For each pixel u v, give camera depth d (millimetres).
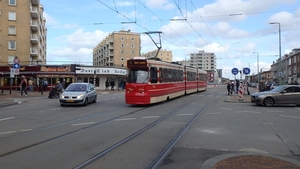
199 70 39312
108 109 17312
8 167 5887
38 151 7199
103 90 48625
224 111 16344
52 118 13320
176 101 23672
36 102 22531
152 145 7910
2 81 47250
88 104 20734
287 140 8617
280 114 15148
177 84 25953
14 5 52344
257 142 8312
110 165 6059
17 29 52406
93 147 7641
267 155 6707
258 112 15984
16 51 52219
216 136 9133
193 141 8406
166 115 14422
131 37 97688
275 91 19875
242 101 23422
